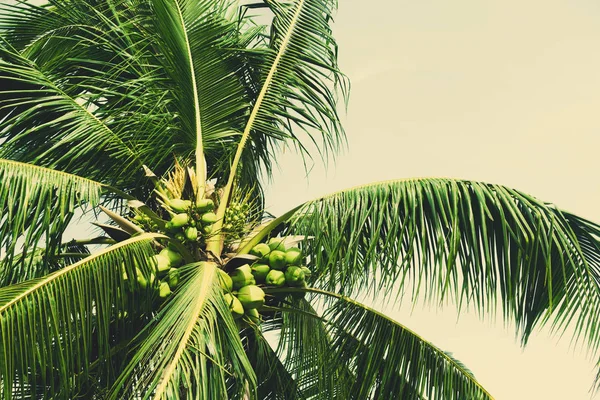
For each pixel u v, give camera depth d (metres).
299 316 8.72
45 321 6.12
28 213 7.11
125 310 7.20
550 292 7.29
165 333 5.93
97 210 8.94
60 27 9.59
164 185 8.55
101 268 6.61
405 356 8.18
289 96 9.27
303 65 9.45
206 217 7.61
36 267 8.84
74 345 7.44
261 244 7.84
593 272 7.84
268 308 7.82
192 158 8.99
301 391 8.81
